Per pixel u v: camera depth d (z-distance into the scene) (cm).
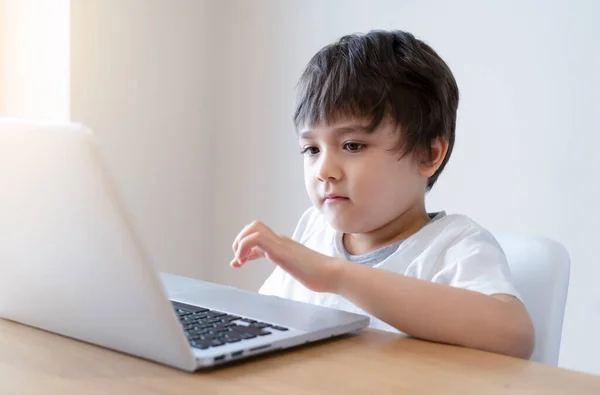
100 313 63
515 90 167
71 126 56
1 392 55
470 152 173
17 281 69
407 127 107
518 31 166
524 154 166
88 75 186
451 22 175
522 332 81
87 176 56
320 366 64
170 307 58
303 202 200
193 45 212
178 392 55
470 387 59
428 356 69
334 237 120
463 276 96
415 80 109
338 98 105
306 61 199
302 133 110
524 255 108
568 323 162
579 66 158
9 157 62
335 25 193
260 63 208
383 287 81
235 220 215
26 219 63
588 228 158
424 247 108
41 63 185
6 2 188
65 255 62
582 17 158
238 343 65
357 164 105
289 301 86
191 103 212
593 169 157
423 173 113
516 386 60
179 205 211
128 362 63
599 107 156
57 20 182
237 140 213
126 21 194
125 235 57
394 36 116
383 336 77
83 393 55
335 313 80
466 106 173
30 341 69
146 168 202
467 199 174
